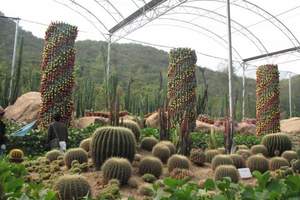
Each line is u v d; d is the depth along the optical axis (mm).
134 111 14594
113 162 4902
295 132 15680
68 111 9570
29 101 11672
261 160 6098
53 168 5551
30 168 5637
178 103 10039
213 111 17656
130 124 7059
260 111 12891
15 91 12852
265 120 12719
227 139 7410
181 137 6949
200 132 10617
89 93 14156
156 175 5383
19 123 10648
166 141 7000
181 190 2242
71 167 5582
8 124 10227
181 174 5367
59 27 9727
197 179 5531
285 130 16125
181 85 10125
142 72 26656
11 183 2410
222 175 5191
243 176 5676
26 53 24078
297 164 5527
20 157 6125
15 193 2283
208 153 6914
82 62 23703
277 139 7648
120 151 5375
